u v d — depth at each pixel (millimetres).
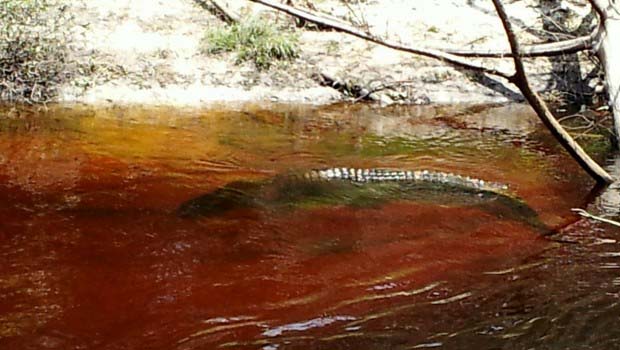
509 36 8891
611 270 8078
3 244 8109
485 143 10867
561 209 9164
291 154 10320
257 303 7586
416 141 10867
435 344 7227
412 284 7871
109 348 7121
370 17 13062
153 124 10977
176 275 7848
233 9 13070
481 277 7977
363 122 11430
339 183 9414
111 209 8758
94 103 11547
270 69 12250
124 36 12391
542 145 10828
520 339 7285
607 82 10602
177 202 8961
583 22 13188
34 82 11617
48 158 9828
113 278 7770
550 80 12500
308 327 7367
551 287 7844
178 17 12875
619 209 9188
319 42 12680
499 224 8797
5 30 11695
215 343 7195
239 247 8258
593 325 7422
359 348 7180
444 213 8961
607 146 10766
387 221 8797
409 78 12305
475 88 12336
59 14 12250
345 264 8109
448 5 13422
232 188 9250
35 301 7488
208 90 11930
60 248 8102
